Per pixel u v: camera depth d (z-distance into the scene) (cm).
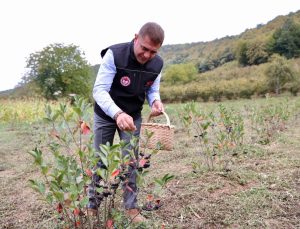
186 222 314
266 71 3603
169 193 383
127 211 304
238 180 411
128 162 233
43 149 725
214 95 3850
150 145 286
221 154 537
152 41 258
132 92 294
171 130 279
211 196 371
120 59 279
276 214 321
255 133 772
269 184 399
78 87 4222
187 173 457
